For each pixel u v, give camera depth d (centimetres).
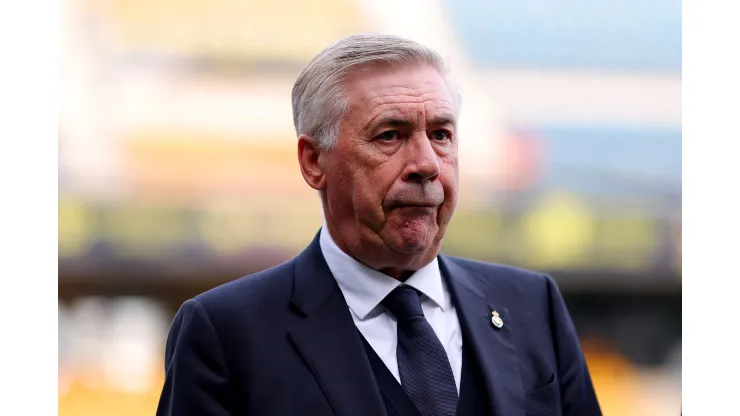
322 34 1916
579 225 1934
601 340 1956
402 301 702
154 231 1878
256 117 1903
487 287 769
